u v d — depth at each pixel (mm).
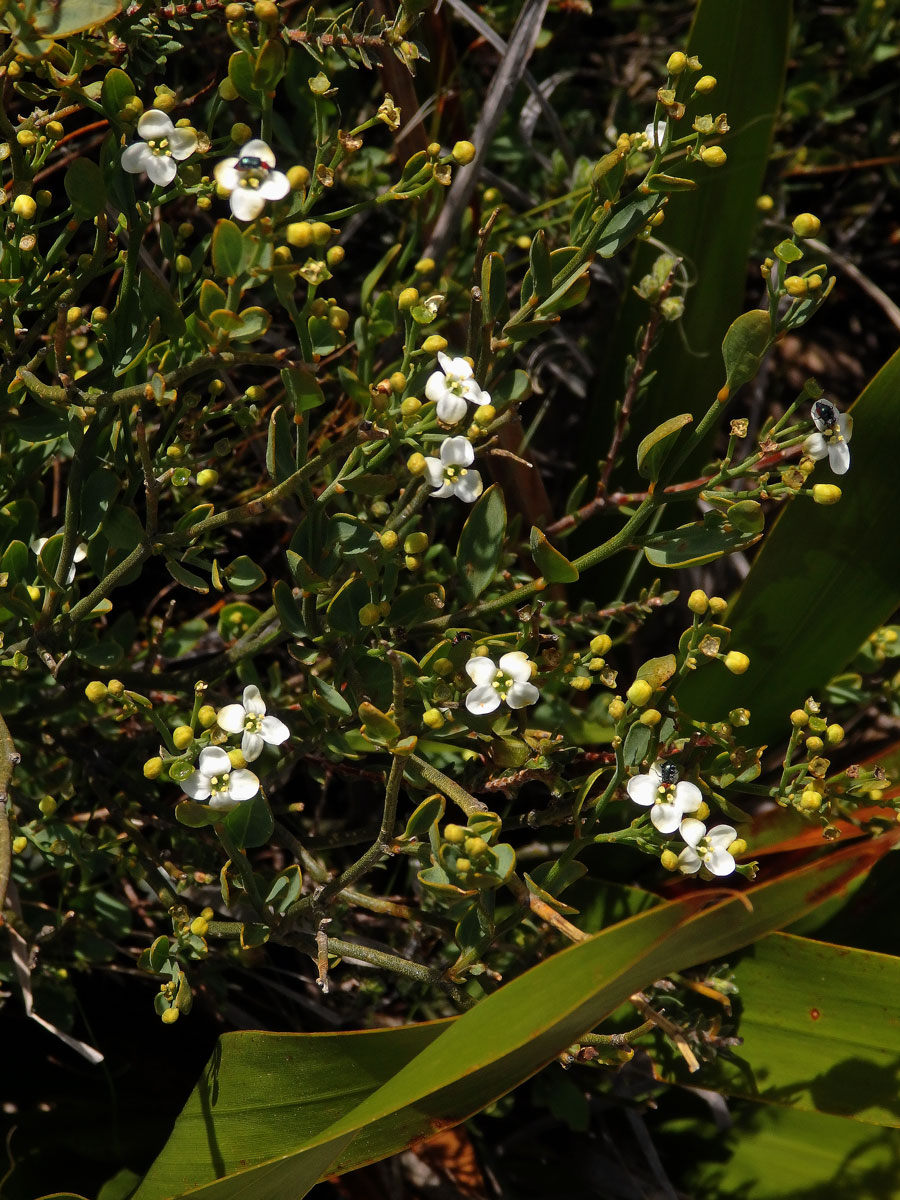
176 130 445
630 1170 537
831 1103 496
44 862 519
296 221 438
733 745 457
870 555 519
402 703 449
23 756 510
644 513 455
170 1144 469
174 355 459
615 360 554
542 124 590
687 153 443
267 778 505
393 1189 529
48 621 469
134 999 539
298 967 544
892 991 492
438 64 530
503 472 524
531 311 452
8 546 473
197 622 525
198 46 529
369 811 550
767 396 672
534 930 500
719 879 530
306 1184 457
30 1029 528
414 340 449
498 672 449
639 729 452
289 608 461
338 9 537
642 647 584
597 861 547
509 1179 542
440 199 525
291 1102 468
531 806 554
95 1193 506
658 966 448
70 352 517
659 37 641
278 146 541
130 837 484
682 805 446
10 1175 503
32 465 500
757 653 529
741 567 594
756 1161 528
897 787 475
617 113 609
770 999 502
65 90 448
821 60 625
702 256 539
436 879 441
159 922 530
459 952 508
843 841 526
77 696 498
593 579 566
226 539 562
